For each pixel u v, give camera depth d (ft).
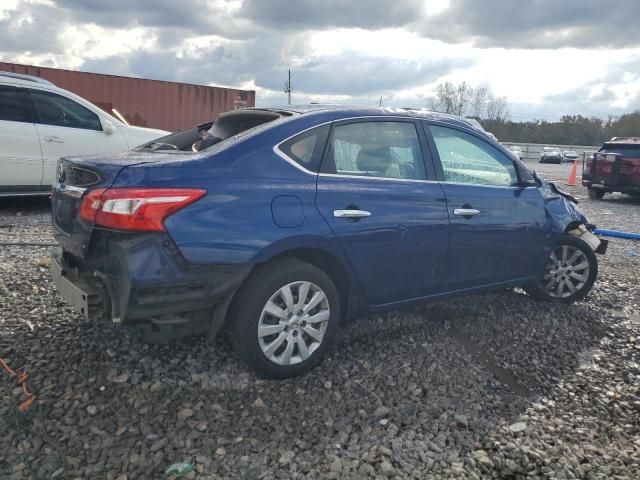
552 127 255.50
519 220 14.44
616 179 44.75
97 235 9.43
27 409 9.27
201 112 48.03
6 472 7.90
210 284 9.55
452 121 13.84
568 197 16.99
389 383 11.03
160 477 8.02
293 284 10.54
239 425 9.32
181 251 9.22
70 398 9.71
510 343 13.42
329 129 11.40
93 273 9.70
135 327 9.46
